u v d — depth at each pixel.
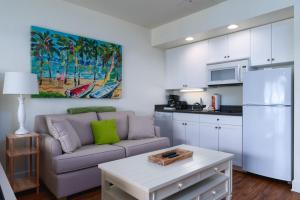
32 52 2.79
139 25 4.09
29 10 2.80
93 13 3.44
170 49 4.48
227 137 3.21
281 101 2.64
